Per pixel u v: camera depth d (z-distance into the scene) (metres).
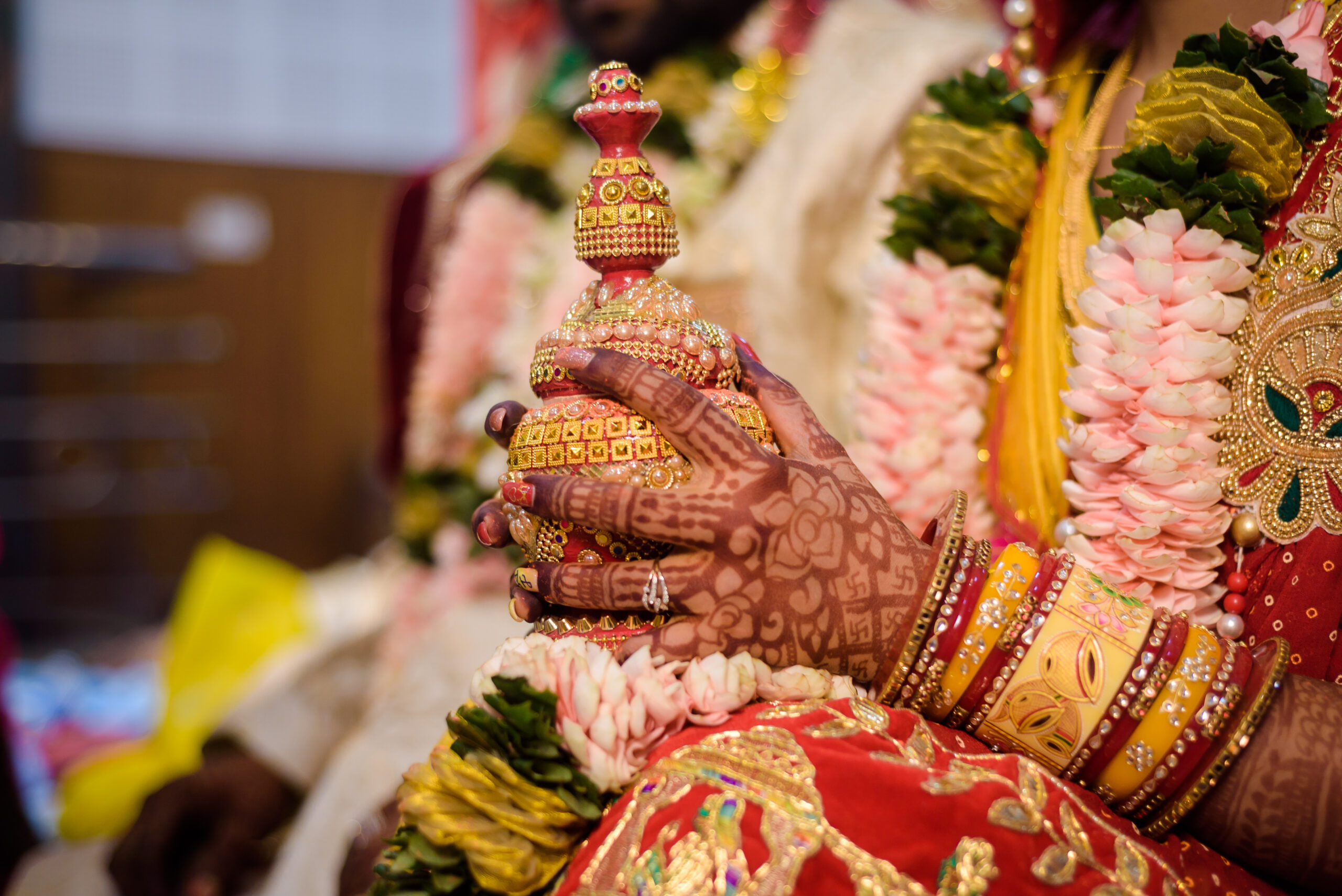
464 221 1.73
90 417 4.43
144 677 3.40
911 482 0.88
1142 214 0.72
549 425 0.64
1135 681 0.61
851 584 0.62
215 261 4.72
